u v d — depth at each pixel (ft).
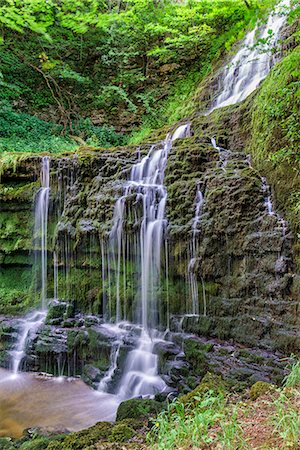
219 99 36.91
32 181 30.42
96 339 22.74
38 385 22.21
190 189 22.41
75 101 52.42
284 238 17.74
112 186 26.53
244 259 19.26
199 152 23.86
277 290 17.60
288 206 18.53
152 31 46.57
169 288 22.47
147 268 23.57
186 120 35.91
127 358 21.06
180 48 47.60
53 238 28.71
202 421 10.67
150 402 15.10
